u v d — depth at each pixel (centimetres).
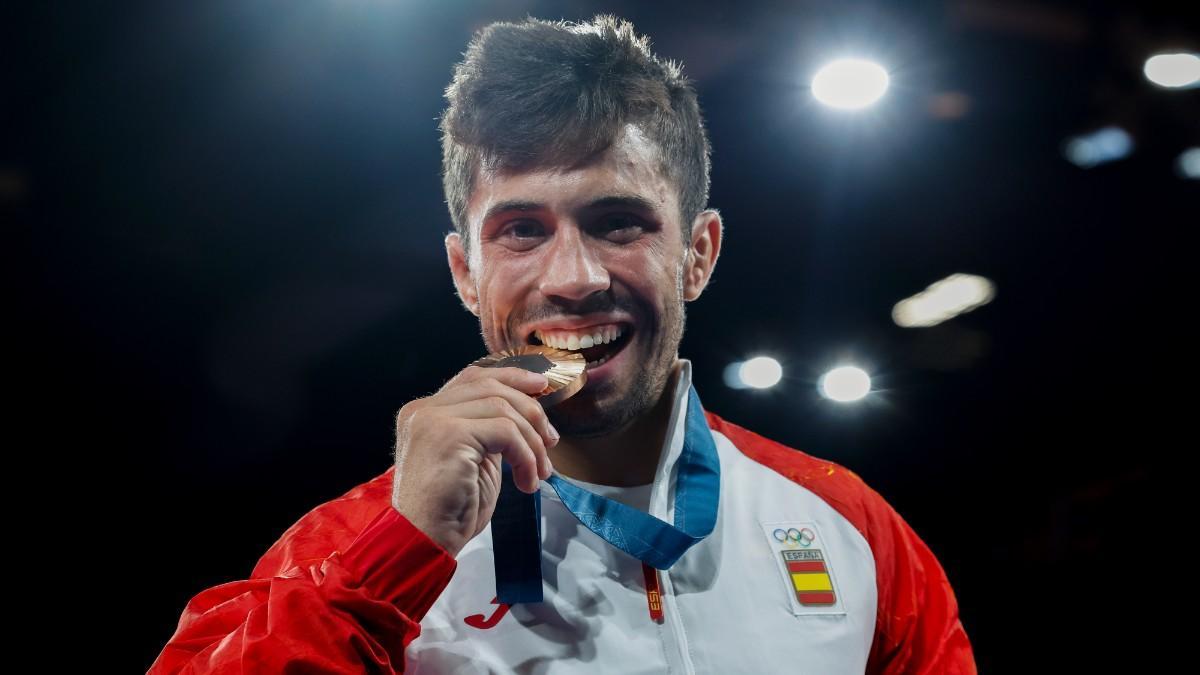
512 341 127
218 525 337
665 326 129
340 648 101
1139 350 357
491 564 126
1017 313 368
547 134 122
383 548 107
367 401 344
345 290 348
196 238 344
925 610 140
